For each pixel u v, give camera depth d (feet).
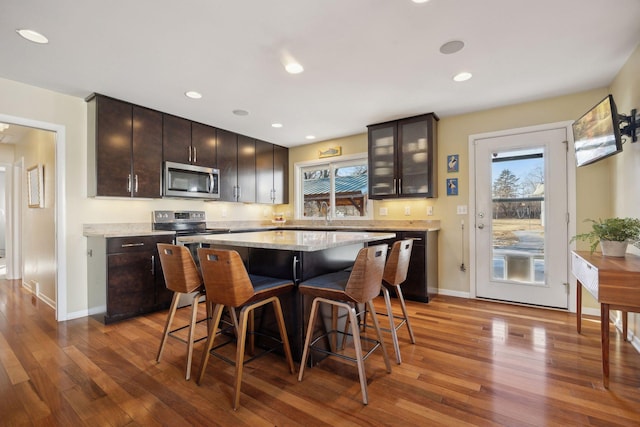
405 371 6.46
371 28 6.53
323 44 7.14
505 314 9.99
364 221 14.74
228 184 14.15
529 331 8.55
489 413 5.10
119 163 10.39
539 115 10.64
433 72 8.57
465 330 8.67
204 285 6.30
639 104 7.27
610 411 5.11
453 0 5.69
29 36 6.68
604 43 7.14
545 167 10.57
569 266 10.22
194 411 5.22
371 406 5.32
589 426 4.77
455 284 12.23
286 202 17.40
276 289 6.25
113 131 10.25
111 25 6.33
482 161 11.68
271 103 10.82
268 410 5.23
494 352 7.29
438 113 11.92
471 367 6.60
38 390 5.86
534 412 5.11
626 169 8.16
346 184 15.78
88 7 5.76
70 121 10.00
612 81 9.11
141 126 10.97
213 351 7.50
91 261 10.16
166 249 6.60
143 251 10.19
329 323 7.33
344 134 14.94
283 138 15.67
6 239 15.92
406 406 5.30
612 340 7.90
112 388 5.91
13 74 8.50
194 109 11.37
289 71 8.43
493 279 11.53
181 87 9.45
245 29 6.53
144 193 11.01
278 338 7.18
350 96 10.21
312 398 5.55
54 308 10.80
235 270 5.44
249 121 12.82
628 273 5.59
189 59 7.75
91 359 7.09
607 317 5.76
